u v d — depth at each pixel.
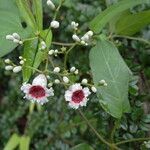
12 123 0.21
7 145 0.20
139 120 0.15
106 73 0.13
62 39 0.19
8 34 0.13
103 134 0.15
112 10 0.13
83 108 0.15
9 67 0.13
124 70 0.13
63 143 0.19
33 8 0.14
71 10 0.18
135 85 0.14
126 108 0.13
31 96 0.12
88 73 0.15
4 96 0.23
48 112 0.20
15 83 0.21
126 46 0.17
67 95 0.12
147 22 0.15
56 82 0.13
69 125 0.18
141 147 0.14
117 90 0.13
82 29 0.18
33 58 0.13
